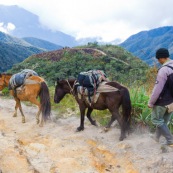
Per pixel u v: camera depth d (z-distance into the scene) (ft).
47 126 24.27
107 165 15.79
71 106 31.65
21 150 17.34
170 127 20.30
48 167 14.88
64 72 262.47
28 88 24.72
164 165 14.46
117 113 19.30
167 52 15.98
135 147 17.42
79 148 17.71
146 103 22.52
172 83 15.55
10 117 28.35
